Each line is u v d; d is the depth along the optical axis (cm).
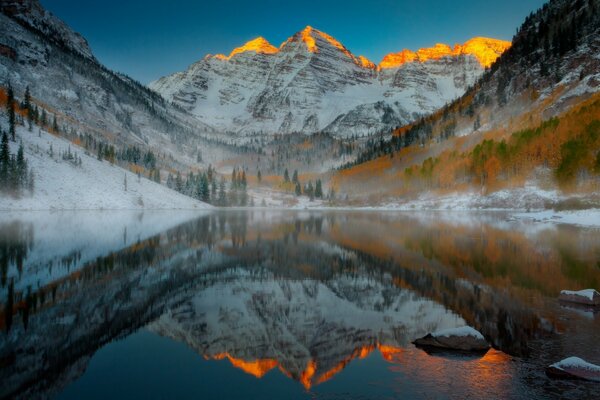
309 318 1725
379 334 1502
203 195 17088
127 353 1318
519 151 12294
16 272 2594
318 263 3158
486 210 11544
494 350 1303
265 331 1547
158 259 3231
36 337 1450
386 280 2528
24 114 14888
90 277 2494
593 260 3167
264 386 1067
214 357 1288
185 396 1009
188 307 1891
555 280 2461
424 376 1110
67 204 10344
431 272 2778
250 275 2677
